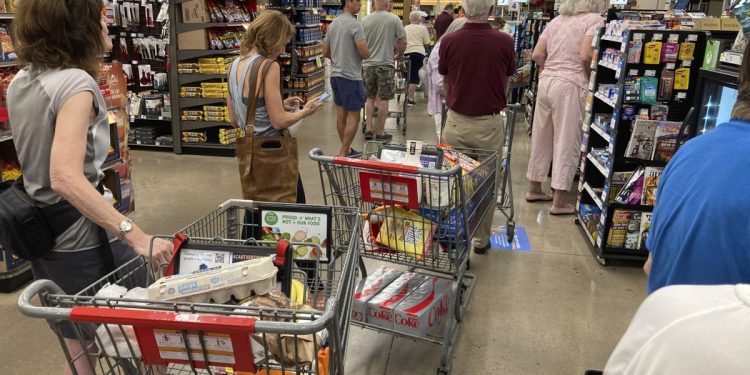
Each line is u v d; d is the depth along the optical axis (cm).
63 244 163
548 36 442
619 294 330
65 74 152
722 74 249
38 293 119
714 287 75
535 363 260
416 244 236
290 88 942
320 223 176
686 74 329
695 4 574
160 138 655
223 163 608
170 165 599
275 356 117
